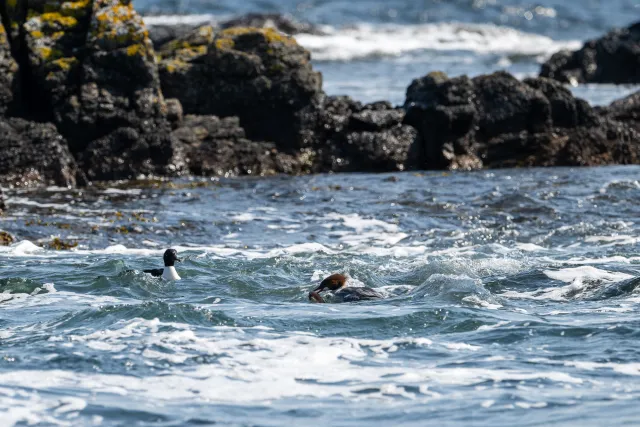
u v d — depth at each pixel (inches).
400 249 2704.2
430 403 1290.6
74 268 2329.0
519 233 2925.7
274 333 1665.8
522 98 4394.7
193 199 3467.0
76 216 3110.2
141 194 3545.8
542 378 1396.4
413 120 4379.9
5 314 1862.7
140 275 2203.5
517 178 3850.9
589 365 1462.8
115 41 3895.2
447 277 2092.8
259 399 1315.2
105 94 3880.4
